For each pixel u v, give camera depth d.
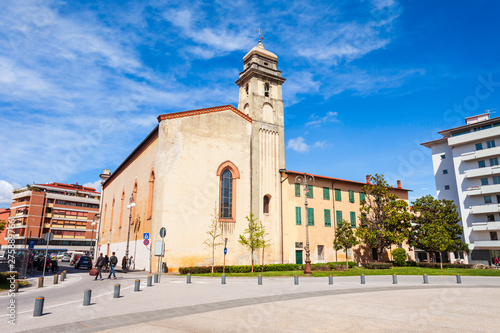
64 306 11.54
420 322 9.12
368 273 30.80
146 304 11.94
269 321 9.22
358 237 42.62
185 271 28.31
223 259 32.22
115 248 44.53
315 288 17.58
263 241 32.44
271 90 41.53
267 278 25.42
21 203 78.75
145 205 33.69
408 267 39.19
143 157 37.12
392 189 49.59
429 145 56.78
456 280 23.53
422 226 41.62
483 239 46.12
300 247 38.25
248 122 37.81
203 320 9.32
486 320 9.42
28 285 19.17
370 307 11.47
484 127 48.44
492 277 28.33
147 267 29.94
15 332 7.91
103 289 16.59
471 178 48.62
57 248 78.69
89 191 88.19
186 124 32.88
